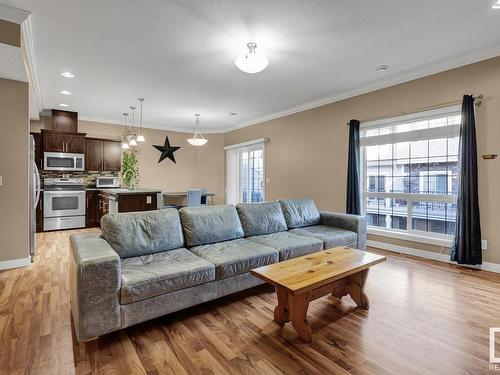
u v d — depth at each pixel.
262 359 1.62
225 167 7.74
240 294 2.57
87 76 3.81
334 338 1.84
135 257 2.29
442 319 2.07
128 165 6.29
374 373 1.51
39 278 2.86
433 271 3.11
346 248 2.59
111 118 6.40
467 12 2.38
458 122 3.43
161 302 1.91
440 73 3.47
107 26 2.58
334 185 4.76
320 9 2.34
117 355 1.65
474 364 1.58
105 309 1.69
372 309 2.24
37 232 5.32
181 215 2.74
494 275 2.97
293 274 1.90
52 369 1.52
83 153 5.84
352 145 4.33
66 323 1.99
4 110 3.13
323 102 4.90
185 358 1.63
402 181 4.00
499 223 3.04
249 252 2.48
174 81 4.00
